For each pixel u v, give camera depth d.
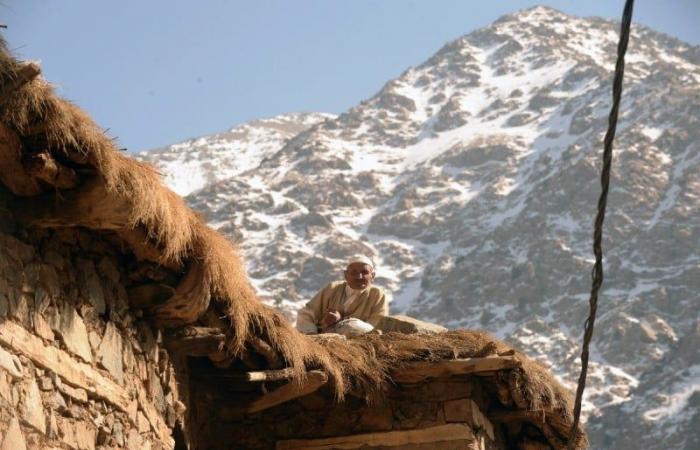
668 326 191.50
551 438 11.90
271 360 9.93
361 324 11.98
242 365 10.04
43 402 7.16
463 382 11.02
